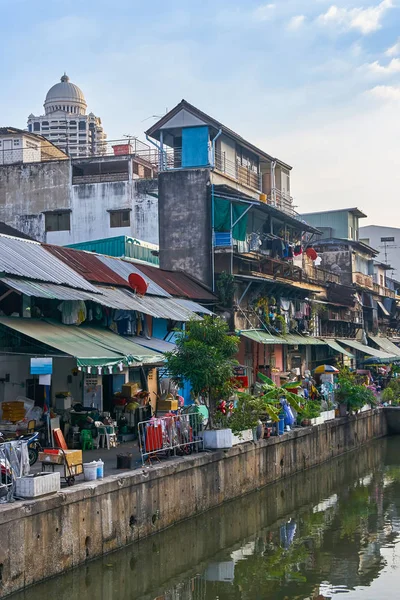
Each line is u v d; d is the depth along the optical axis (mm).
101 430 20938
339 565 16688
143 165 42500
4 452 13406
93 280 22656
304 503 23094
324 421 30641
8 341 19234
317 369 38906
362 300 54469
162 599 14508
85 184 41188
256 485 22531
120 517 15594
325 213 56656
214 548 18016
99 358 17953
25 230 41719
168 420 18812
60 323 20766
